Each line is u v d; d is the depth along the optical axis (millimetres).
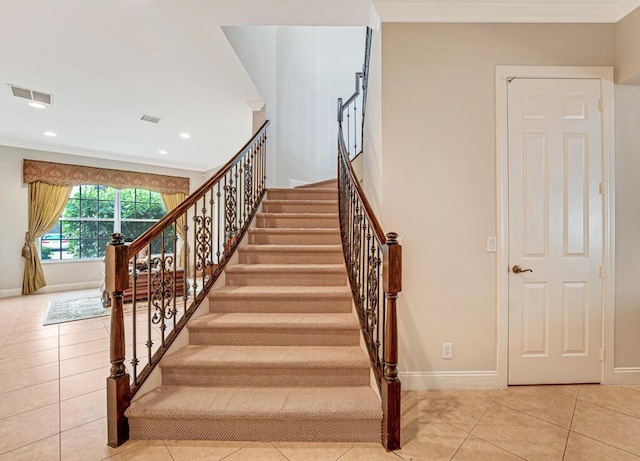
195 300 2350
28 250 5273
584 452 1604
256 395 1823
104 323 3729
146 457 1558
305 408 1688
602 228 2273
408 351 2256
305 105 5355
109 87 3379
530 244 2271
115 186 6195
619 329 2273
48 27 2373
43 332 3414
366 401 1737
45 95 3527
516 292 2273
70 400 2051
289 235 3250
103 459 1541
